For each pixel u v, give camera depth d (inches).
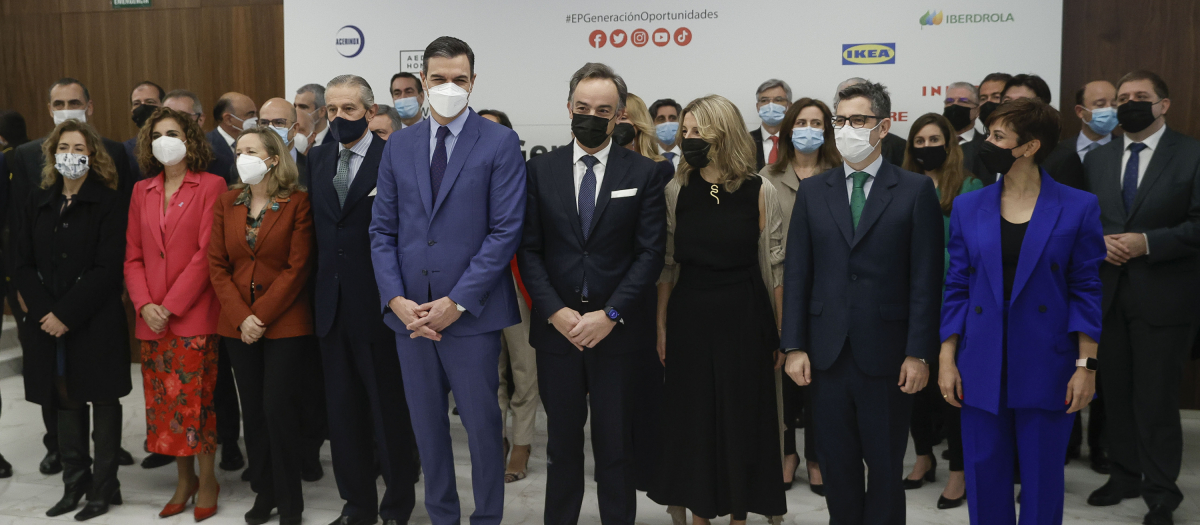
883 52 180.4
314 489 131.4
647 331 101.3
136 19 223.3
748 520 117.3
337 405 109.9
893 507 91.9
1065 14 180.4
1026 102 83.5
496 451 104.4
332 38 202.8
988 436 86.8
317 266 115.2
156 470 141.7
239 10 217.9
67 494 122.4
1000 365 84.4
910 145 125.4
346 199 107.3
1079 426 144.6
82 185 118.7
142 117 163.3
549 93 195.3
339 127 108.0
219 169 160.6
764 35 185.8
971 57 176.4
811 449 129.5
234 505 124.9
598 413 99.7
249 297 111.3
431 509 105.6
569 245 98.9
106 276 118.3
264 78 217.8
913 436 132.0
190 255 117.5
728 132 97.9
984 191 88.4
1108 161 124.3
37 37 229.0
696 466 99.0
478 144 100.3
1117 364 120.6
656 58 191.0
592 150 100.5
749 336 97.5
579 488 102.0
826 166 128.0
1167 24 175.2
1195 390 181.5
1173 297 116.0
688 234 98.9
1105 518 117.6
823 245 93.7
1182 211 117.0
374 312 107.3
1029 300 83.5
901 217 90.9
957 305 88.8
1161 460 115.7
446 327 98.7
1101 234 83.2
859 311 91.0
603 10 192.1
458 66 98.0
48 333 120.3
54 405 122.0
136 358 228.2
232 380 140.1
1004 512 87.7
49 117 229.9
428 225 99.1
